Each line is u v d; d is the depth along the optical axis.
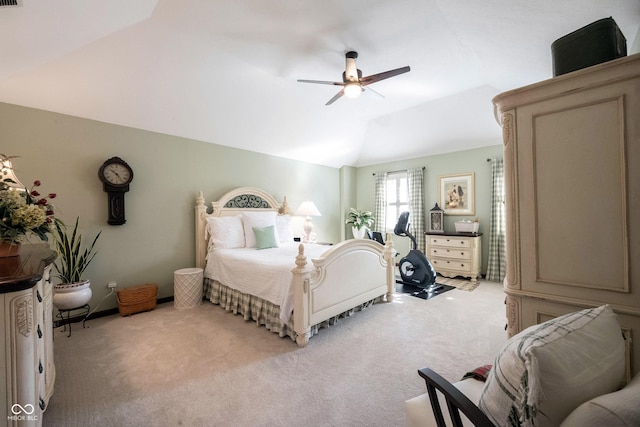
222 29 2.47
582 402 0.68
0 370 1.03
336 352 2.26
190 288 3.38
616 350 0.81
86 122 3.07
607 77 1.10
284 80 3.45
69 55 2.46
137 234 3.42
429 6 2.14
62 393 1.75
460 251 4.67
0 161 1.72
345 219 6.39
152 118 3.40
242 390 1.79
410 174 5.65
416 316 3.04
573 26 1.71
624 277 1.09
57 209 2.89
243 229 4.02
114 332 2.67
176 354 2.24
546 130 1.26
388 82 3.50
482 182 4.85
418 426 1.01
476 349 2.30
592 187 1.15
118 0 1.84
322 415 1.57
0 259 1.42
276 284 2.58
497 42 2.20
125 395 1.74
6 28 1.68
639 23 1.63
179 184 3.79
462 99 4.00
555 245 1.24
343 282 2.81
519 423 0.72
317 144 5.16
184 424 1.50
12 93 2.62
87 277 3.06
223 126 3.93
